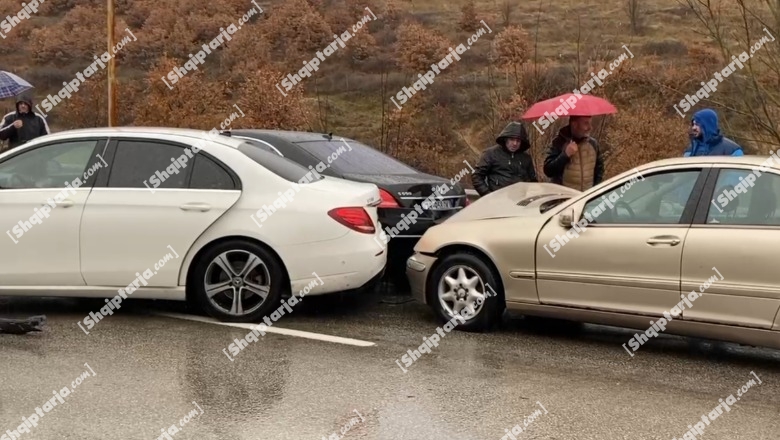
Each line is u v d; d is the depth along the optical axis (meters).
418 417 4.32
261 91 16.14
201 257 6.21
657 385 4.94
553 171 7.72
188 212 6.09
